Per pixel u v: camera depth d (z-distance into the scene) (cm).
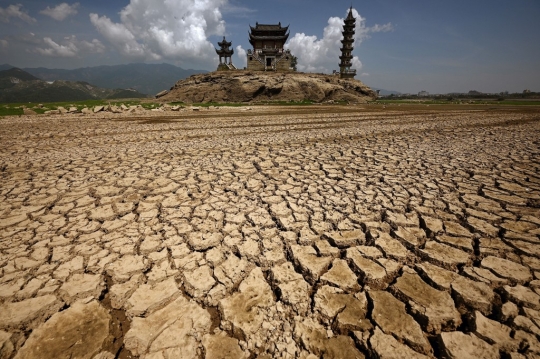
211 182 511
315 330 205
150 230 343
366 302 230
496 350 185
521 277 251
